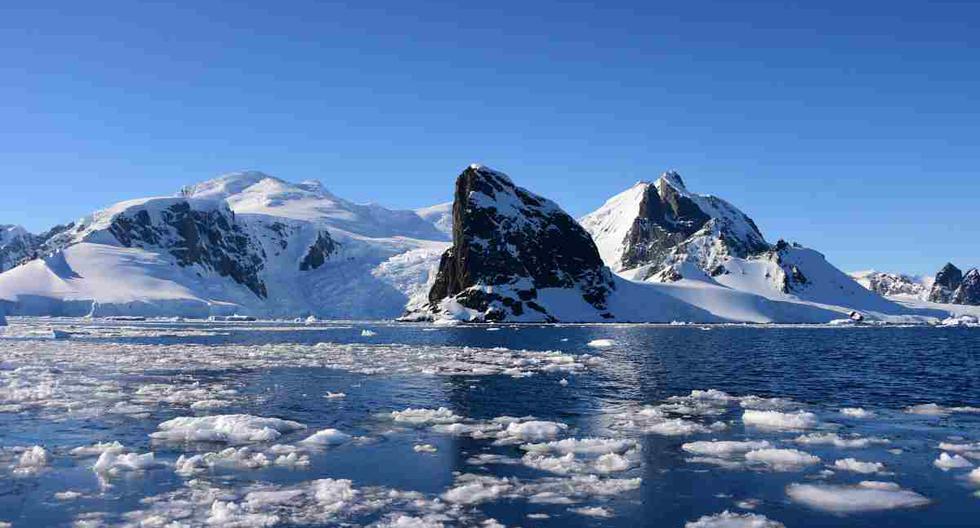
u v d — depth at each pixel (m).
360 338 105.44
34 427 31.36
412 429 31.27
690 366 59.72
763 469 24.45
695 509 20.19
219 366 57.41
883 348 86.19
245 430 29.64
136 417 33.81
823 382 48.66
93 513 19.80
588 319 186.62
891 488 22.14
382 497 21.31
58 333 108.06
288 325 171.25
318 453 26.78
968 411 36.22
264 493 21.59
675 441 28.91
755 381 49.09
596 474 23.89
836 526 18.80
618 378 50.41
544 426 30.73
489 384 46.66
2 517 19.47
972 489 22.06
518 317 181.12
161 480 23.06
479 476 23.53
